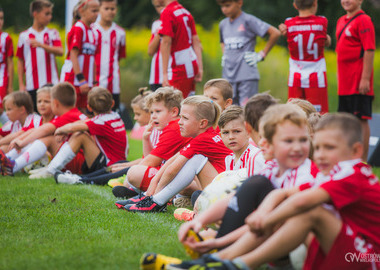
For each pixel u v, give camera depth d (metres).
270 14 46.16
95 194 12.35
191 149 9.98
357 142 5.94
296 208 5.70
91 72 19.62
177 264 5.99
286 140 6.35
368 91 15.73
